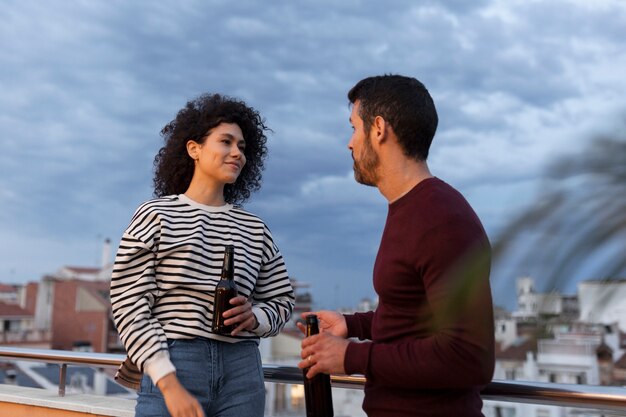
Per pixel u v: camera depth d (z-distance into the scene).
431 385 0.94
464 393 1.04
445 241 0.94
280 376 1.59
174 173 1.50
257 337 1.42
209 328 1.31
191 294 1.31
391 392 1.07
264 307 1.41
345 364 1.03
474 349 0.85
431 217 0.98
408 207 1.04
